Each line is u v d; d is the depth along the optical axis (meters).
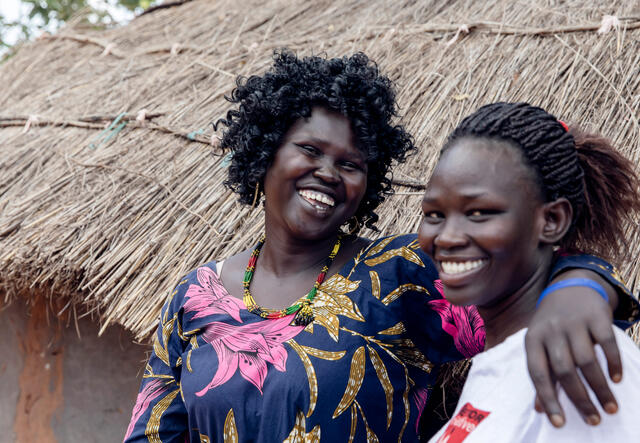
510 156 0.93
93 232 2.18
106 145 2.72
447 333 1.31
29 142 2.94
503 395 0.90
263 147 1.40
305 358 1.29
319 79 1.38
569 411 0.83
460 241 0.93
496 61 2.31
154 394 1.50
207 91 2.87
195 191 2.26
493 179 0.92
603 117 1.92
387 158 1.48
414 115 2.21
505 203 0.92
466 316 1.29
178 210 2.21
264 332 1.35
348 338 1.29
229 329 1.39
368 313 1.32
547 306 0.86
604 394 0.79
